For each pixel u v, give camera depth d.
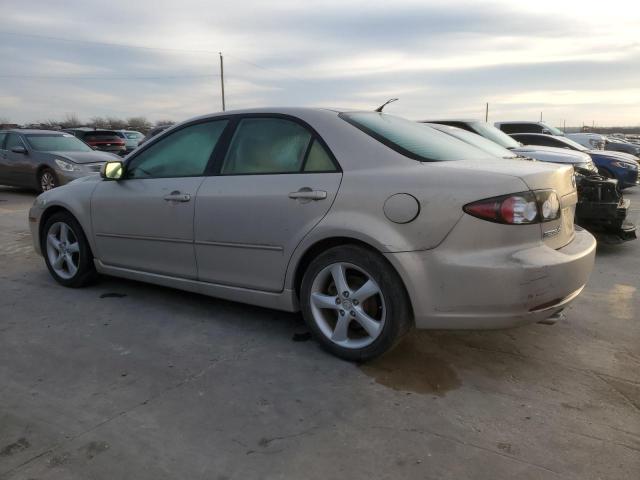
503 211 2.89
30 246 6.81
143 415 2.78
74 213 4.71
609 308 4.48
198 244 3.94
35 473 2.33
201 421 2.73
